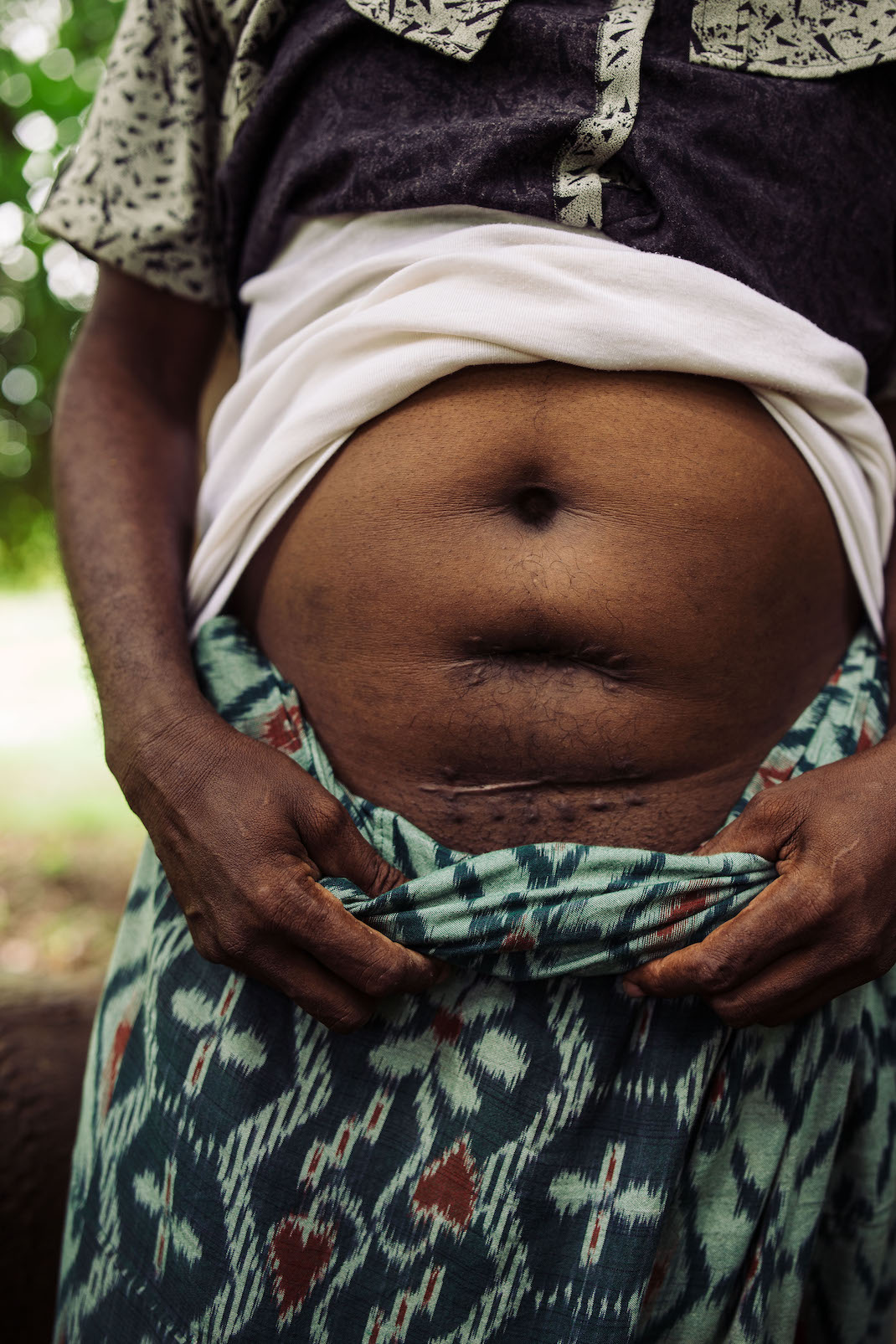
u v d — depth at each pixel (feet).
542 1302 2.78
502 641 2.98
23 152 8.04
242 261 3.69
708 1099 2.93
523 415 2.96
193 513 3.92
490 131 2.93
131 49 3.64
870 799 2.76
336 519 3.10
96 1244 3.08
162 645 3.20
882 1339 3.53
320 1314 2.80
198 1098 2.89
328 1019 2.78
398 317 2.96
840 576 3.32
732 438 3.00
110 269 3.96
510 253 2.90
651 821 3.01
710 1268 2.93
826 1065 3.11
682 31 3.02
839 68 3.04
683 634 2.97
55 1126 4.32
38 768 15.19
